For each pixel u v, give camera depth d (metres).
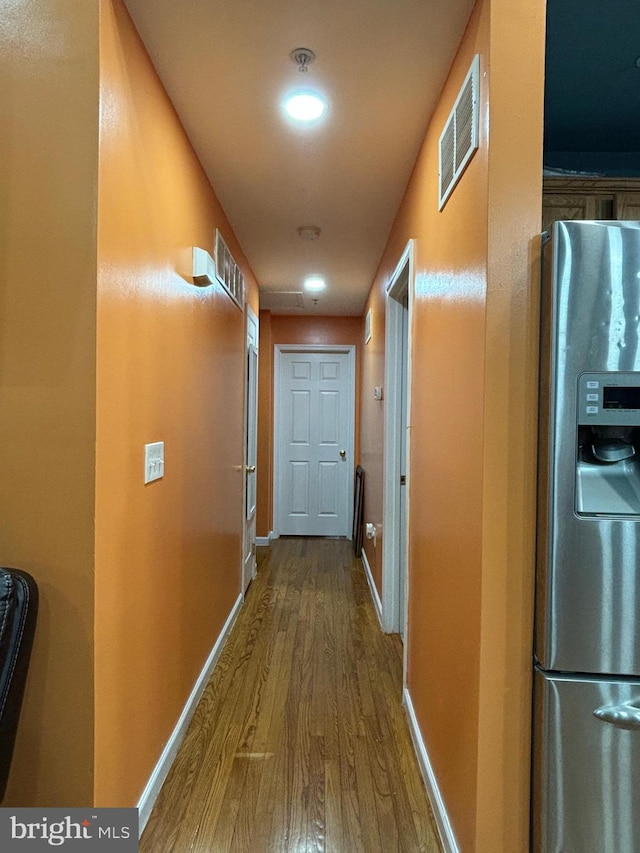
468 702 1.35
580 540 1.18
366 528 4.44
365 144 2.12
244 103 1.85
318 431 5.71
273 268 3.85
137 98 1.50
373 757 1.99
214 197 2.55
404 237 2.56
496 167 1.27
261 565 4.62
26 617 1.19
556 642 1.19
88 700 1.26
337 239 3.22
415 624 2.13
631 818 1.19
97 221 1.25
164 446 1.78
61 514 1.26
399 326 3.13
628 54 1.75
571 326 1.18
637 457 1.26
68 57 1.25
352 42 1.54
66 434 1.26
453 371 1.57
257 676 2.62
